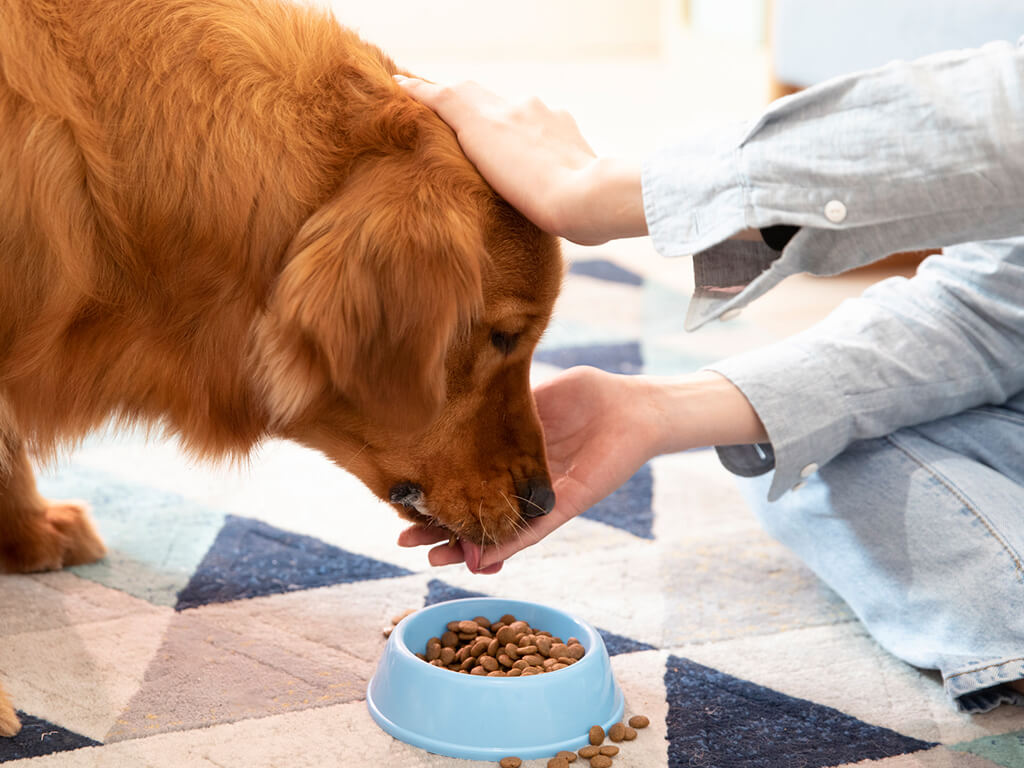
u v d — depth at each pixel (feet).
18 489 5.23
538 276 4.33
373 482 4.56
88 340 4.15
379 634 4.92
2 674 4.49
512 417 4.59
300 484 6.57
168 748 4.04
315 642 4.83
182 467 6.77
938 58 3.73
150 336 4.17
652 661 4.73
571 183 4.01
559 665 4.28
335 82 4.14
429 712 4.08
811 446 4.90
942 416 5.17
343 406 4.30
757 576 5.52
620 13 26.23
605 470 4.68
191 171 3.95
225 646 4.77
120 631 4.86
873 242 3.85
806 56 10.85
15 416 4.31
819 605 5.26
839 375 4.96
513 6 25.58
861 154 3.67
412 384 3.87
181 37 4.00
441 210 3.93
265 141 3.96
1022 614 4.34
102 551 5.54
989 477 4.83
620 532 5.94
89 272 4.00
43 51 3.91
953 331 5.13
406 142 4.06
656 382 4.92
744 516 6.18
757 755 4.09
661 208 3.88
